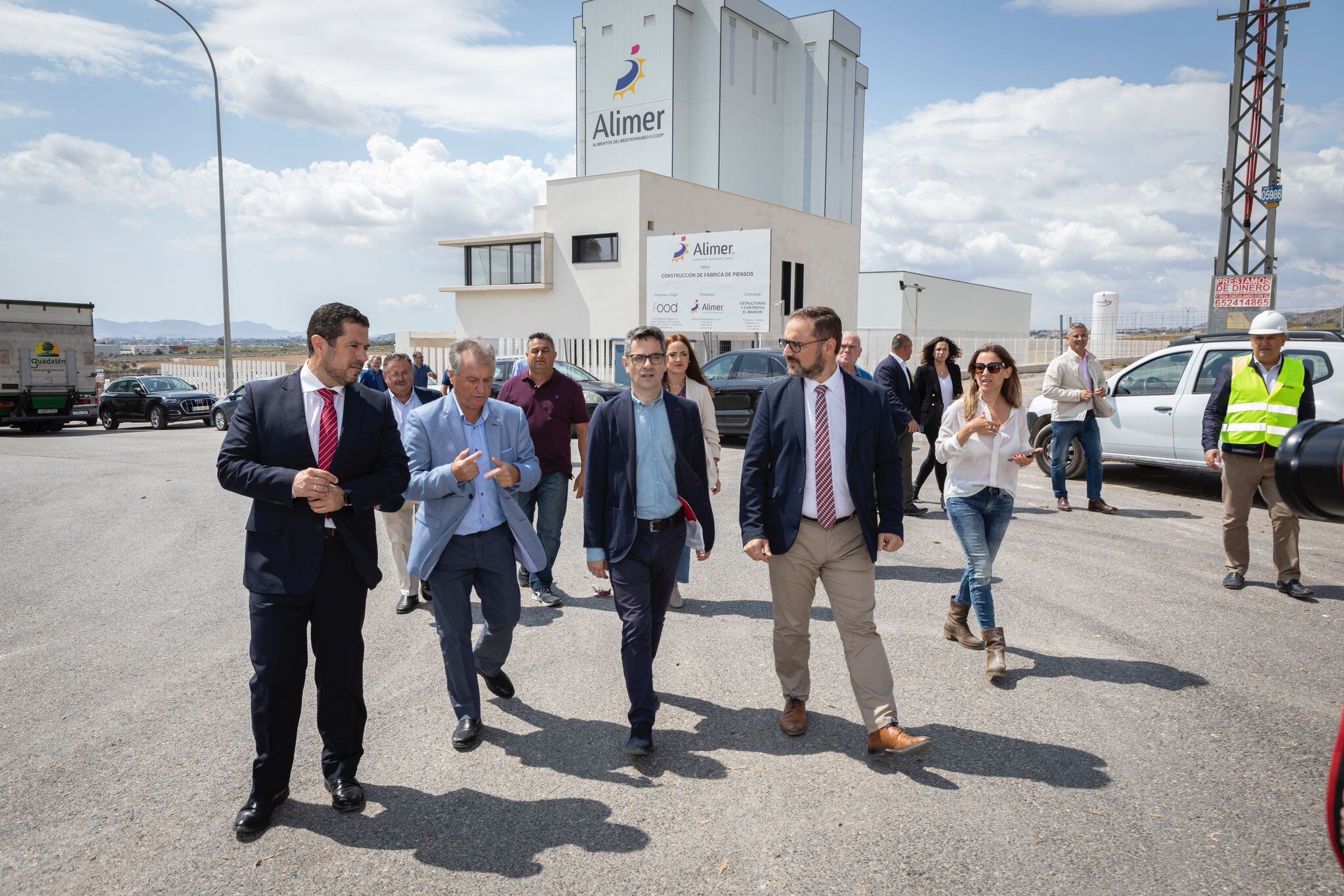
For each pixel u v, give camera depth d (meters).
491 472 3.65
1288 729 3.70
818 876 2.67
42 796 3.24
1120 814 3.02
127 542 7.95
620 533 3.69
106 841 2.94
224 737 3.77
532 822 3.04
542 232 26.38
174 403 22.66
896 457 3.55
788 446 3.53
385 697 4.23
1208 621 5.21
